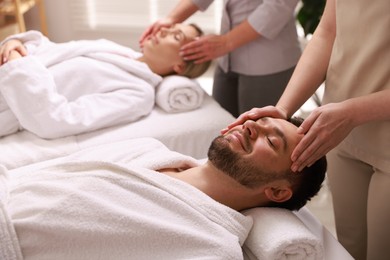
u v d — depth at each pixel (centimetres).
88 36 375
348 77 134
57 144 179
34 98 178
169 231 112
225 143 128
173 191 120
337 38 136
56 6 355
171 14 227
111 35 376
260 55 206
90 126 185
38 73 182
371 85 129
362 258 162
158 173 123
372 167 140
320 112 120
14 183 127
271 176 125
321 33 148
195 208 118
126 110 191
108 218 110
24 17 357
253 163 125
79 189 115
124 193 117
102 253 110
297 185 128
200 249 112
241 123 134
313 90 147
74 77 196
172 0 365
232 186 128
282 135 126
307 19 268
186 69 219
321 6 262
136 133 187
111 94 193
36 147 177
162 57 215
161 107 207
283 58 207
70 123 180
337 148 147
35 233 108
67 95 195
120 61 204
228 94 234
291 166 125
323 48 147
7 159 169
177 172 139
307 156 121
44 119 177
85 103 188
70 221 109
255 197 129
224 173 128
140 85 199
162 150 146
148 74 206
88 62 200
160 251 112
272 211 126
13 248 107
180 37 214
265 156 124
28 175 130
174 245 112
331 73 141
